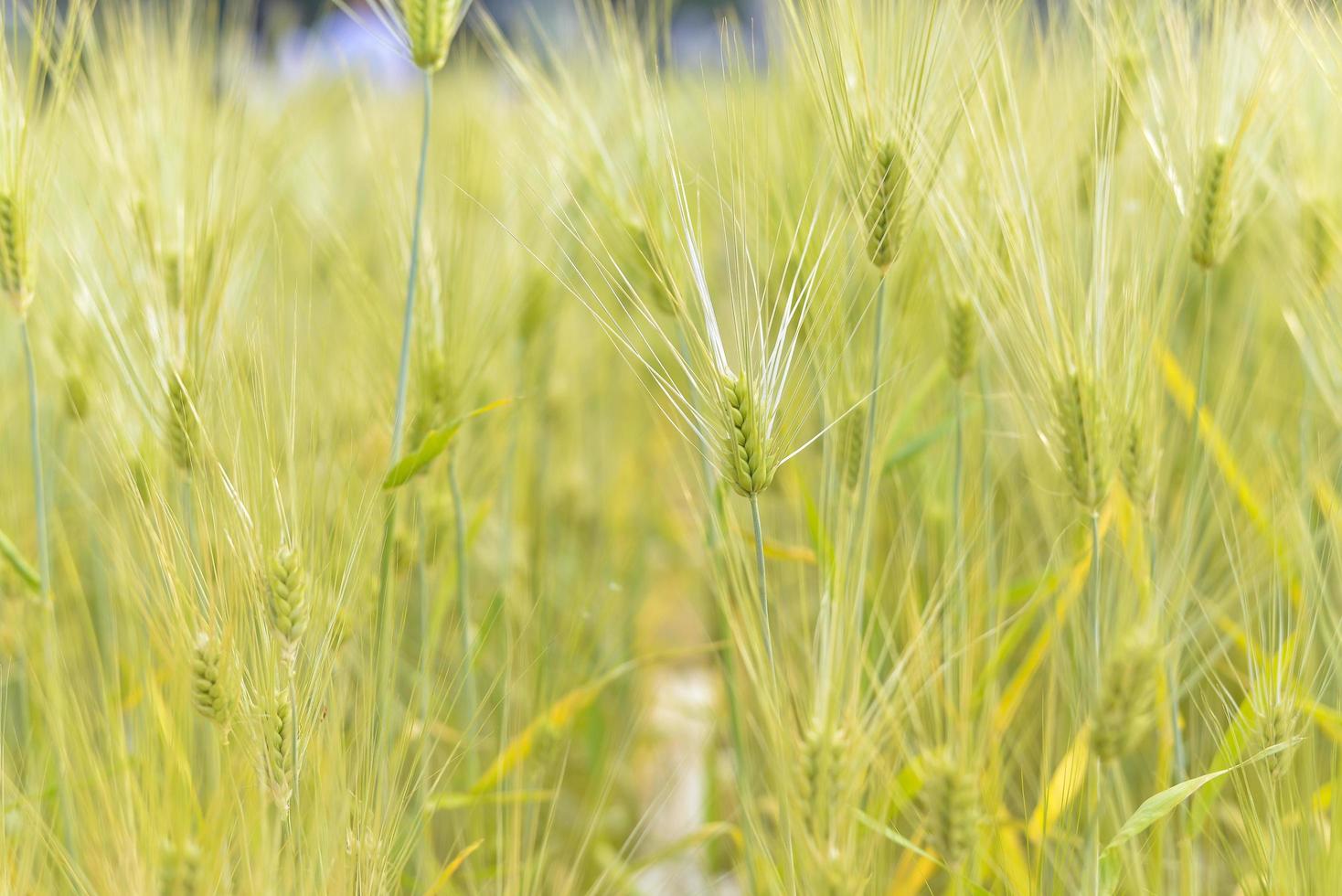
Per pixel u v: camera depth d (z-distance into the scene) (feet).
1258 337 5.11
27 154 4.20
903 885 4.26
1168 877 4.28
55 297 4.62
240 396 4.04
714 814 5.02
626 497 5.71
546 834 4.31
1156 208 4.30
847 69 4.12
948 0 4.14
